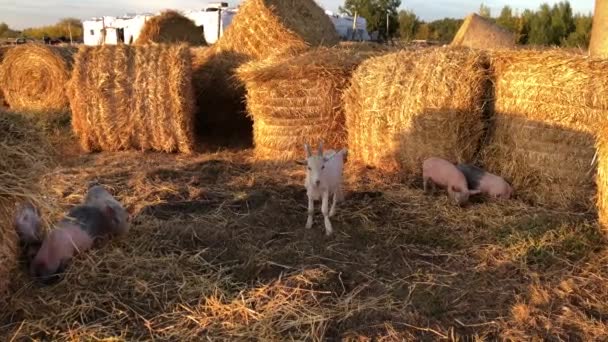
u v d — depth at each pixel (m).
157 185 6.88
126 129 8.78
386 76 7.37
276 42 9.56
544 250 4.81
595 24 7.89
